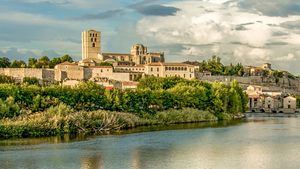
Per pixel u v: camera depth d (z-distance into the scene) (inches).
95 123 5610.2
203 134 5428.2
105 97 6717.5
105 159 3695.9
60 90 6323.8
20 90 5920.3
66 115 5506.9
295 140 4916.3
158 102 7263.8
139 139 4889.3
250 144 4579.2
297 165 3540.8
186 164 3545.8
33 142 4557.1
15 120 5231.3
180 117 7204.7
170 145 4451.3
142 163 3565.5
